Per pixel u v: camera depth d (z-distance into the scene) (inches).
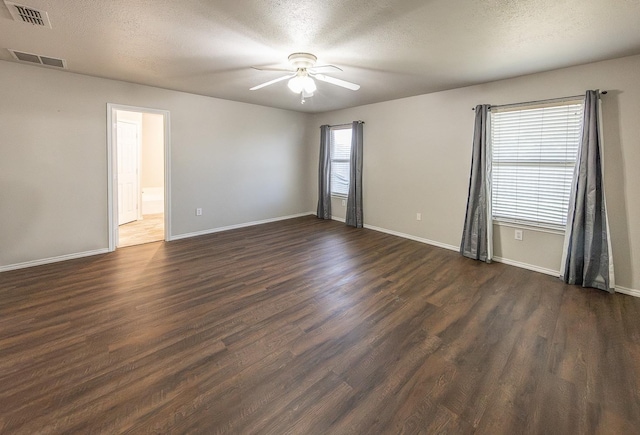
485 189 154.9
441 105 176.6
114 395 65.3
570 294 119.2
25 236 140.3
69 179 149.9
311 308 106.3
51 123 142.6
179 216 194.2
